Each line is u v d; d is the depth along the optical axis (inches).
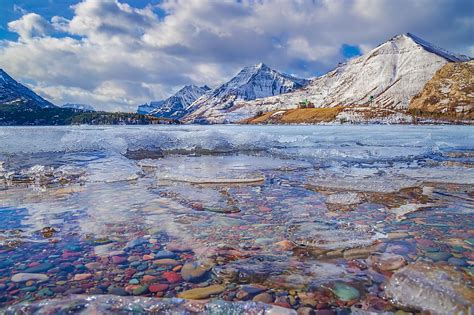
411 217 146.0
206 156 421.4
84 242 113.7
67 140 480.7
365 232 123.4
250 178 244.5
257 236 120.2
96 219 142.2
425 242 112.3
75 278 85.9
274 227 131.2
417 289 75.2
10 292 78.1
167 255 101.9
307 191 204.1
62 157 378.3
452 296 71.2
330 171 292.7
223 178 243.3
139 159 381.7
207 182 234.1
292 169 303.9
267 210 158.7
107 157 386.3
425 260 95.3
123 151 461.7
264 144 571.5
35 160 346.6
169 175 258.1
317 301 73.7
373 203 173.5
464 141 748.6
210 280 85.0
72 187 213.8
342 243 111.9
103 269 91.6
